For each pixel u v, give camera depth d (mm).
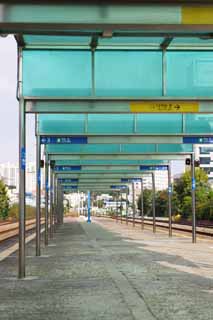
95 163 43281
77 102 19359
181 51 19734
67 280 13328
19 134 14734
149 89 19609
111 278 13578
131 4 9891
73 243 29594
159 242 30547
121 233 44312
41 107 19234
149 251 23141
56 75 19438
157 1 9883
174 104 19531
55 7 9922
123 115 26500
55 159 36500
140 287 11930
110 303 9938
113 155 36344
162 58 19609
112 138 28062
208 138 27562
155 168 41719
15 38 17281
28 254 22172
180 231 49000
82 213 183875
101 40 18812
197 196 66688
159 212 95688
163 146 34031
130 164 42562
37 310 9352
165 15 9891
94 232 46562
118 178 55375
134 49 19547
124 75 19562
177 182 83500
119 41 18922
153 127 26484
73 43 19078
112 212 144625
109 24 9914
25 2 9898
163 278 13508
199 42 19391
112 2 9906
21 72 16859
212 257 19922
